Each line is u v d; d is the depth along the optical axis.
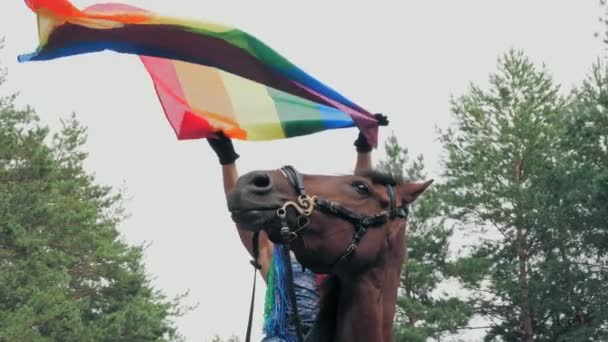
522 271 35.53
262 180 5.10
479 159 36.31
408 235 35.56
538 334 35.28
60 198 37.84
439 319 33.50
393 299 5.56
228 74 6.13
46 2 4.95
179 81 6.14
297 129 6.14
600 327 32.81
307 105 6.16
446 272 35.22
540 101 37.03
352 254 5.33
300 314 5.84
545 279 33.81
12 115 35.56
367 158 6.17
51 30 5.02
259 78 5.59
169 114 6.06
